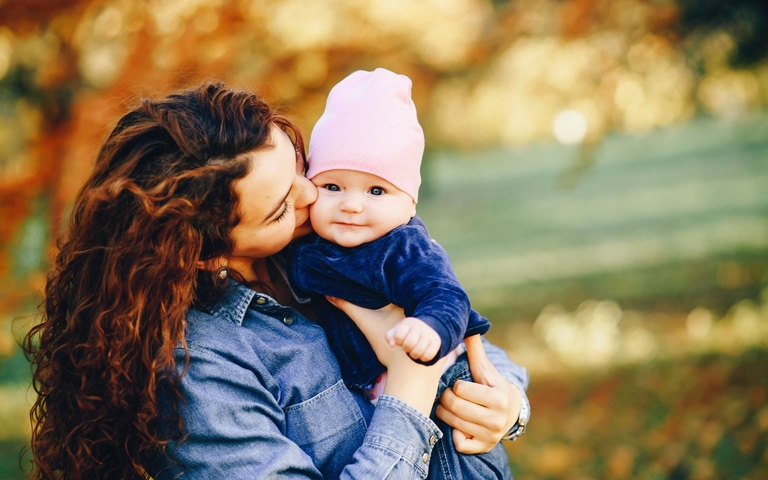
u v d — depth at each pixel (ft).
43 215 13.83
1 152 14.39
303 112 14.79
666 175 56.54
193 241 4.83
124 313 4.80
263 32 14.17
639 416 17.35
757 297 24.70
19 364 19.44
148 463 5.04
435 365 5.24
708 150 62.49
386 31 15.10
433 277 5.05
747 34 15.88
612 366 21.07
